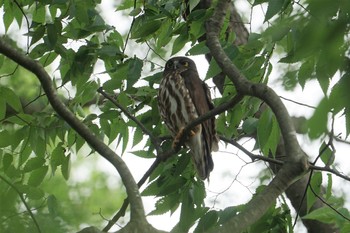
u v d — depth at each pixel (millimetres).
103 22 11250
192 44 11844
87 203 11656
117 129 11742
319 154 9695
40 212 9492
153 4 11266
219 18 10469
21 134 11109
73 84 11391
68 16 11094
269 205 8344
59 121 11266
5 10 11859
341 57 4703
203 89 12898
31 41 10883
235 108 11375
